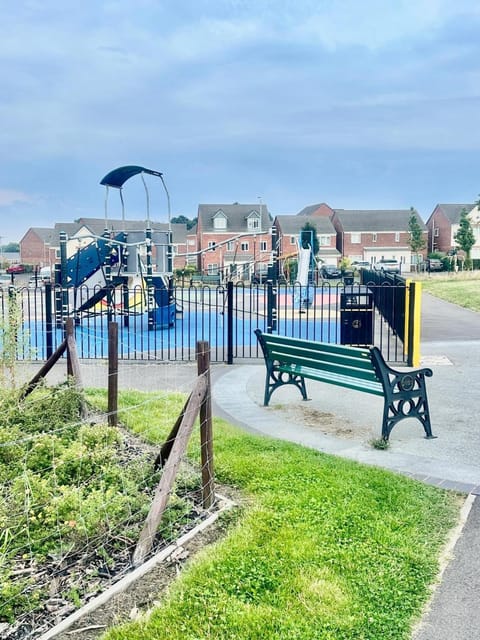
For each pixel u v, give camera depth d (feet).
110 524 12.05
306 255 79.61
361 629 9.34
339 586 10.45
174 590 10.27
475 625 9.61
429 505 14.11
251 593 10.18
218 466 16.14
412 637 9.30
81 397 19.94
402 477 15.88
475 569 11.32
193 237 233.76
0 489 13.24
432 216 245.24
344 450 18.79
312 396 26.71
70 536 11.70
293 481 15.10
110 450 15.71
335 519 12.98
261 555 11.37
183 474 15.23
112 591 10.27
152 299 52.31
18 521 11.62
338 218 231.09
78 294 70.44
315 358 22.33
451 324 57.31
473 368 33.78
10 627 9.27
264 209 222.48
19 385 23.72
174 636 9.00
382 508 13.71
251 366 34.71
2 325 21.80
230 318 35.68
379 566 11.20
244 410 24.17
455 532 12.85
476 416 23.18
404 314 37.70
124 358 36.94
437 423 22.15
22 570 10.91
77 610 9.73
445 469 16.96
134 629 9.18
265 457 16.97
